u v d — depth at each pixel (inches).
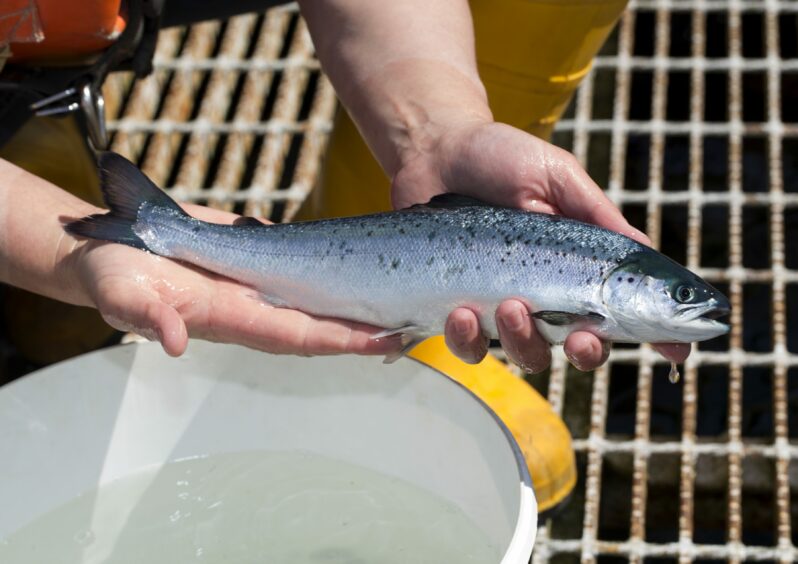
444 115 44.8
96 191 53.3
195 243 41.6
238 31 62.5
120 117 60.3
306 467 43.4
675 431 53.7
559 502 48.1
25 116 46.8
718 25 64.6
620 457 51.1
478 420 40.0
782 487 48.6
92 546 41.1
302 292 41.3
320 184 53.6
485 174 43.1
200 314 41.3
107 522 41.9
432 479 42.1
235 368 43.1
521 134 42.9
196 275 41.8
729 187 57.1
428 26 46.8
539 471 47.3
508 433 38.9
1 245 42.7
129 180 42.1
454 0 47.9
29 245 42.5
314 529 41.3
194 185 57.2
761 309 56.2
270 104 62.8
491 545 39.9
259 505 42.2
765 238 58.0
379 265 40.8
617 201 56.7
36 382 41.6
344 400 42.9
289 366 42.8
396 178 45.2
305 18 48.4
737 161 57.6
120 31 45.4
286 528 41.4
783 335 52.5
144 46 45.6
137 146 59.1
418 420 41.9
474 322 39.6
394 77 46.1
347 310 41.2
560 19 48.9
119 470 43.3
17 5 43.4
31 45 44.9
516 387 49.4
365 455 43.2
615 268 39.4
